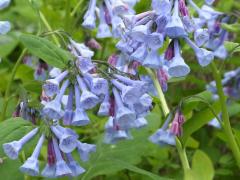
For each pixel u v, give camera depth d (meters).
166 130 0.41
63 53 0.37
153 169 0.52
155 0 0.34
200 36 0.36
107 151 0.47
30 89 0.44
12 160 0.40
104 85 0.35
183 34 0.34
